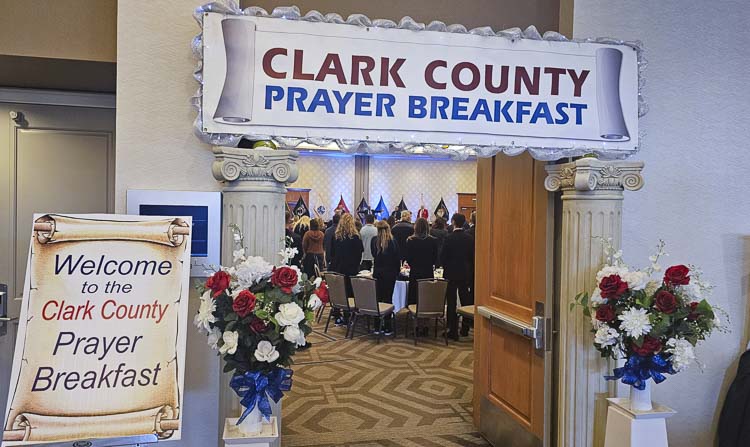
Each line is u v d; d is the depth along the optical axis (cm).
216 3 207
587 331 242
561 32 270
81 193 288
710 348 280
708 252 278
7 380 263
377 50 221
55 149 284
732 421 262
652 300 209
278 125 214
